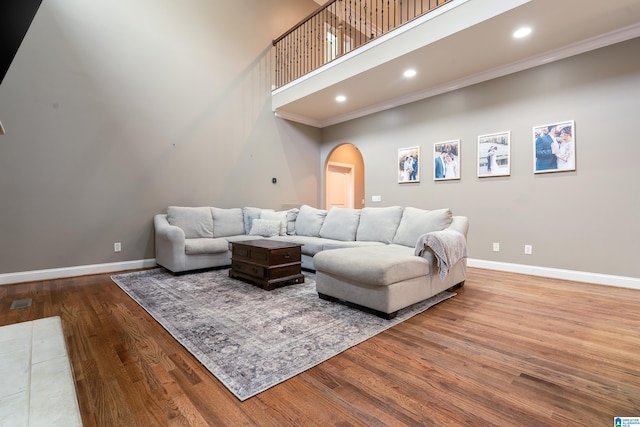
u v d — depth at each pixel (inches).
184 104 182.1
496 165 161.8
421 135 195.2
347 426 47.6
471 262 171.2
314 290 122.3
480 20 120.2
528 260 151.3
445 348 73.2
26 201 133.3
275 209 231.6
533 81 149.7
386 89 189.5
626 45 125.6
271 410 51.3
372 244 141.4
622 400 53.8
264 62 222.8
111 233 155.8
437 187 186.9
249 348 72.8
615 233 127.9
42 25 136.9
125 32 160.2
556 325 87.0
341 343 75.4
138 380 59.8
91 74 149.3
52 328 84.2
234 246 141.0
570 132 138.7
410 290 96.9
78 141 145.7
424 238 105.3
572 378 60.6
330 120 254.1
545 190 146.1
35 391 55.6
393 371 63.2
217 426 47.6
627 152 125.2
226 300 109.3
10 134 129.4
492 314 95.7
